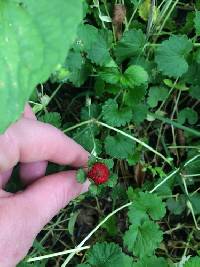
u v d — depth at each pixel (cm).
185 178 16
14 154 12
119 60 16
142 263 15
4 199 11
